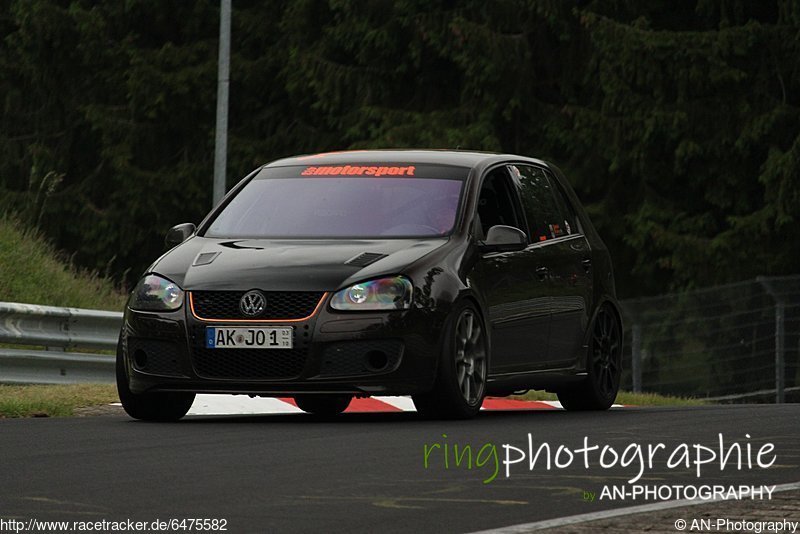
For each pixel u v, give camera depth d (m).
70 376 36.81
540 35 81.44
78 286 50.09
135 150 91.25
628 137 76.06
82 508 15.54
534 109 80.56
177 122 91.06
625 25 75.44
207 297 25.58
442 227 27.14
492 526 14.54
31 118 94.62
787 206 73.50
